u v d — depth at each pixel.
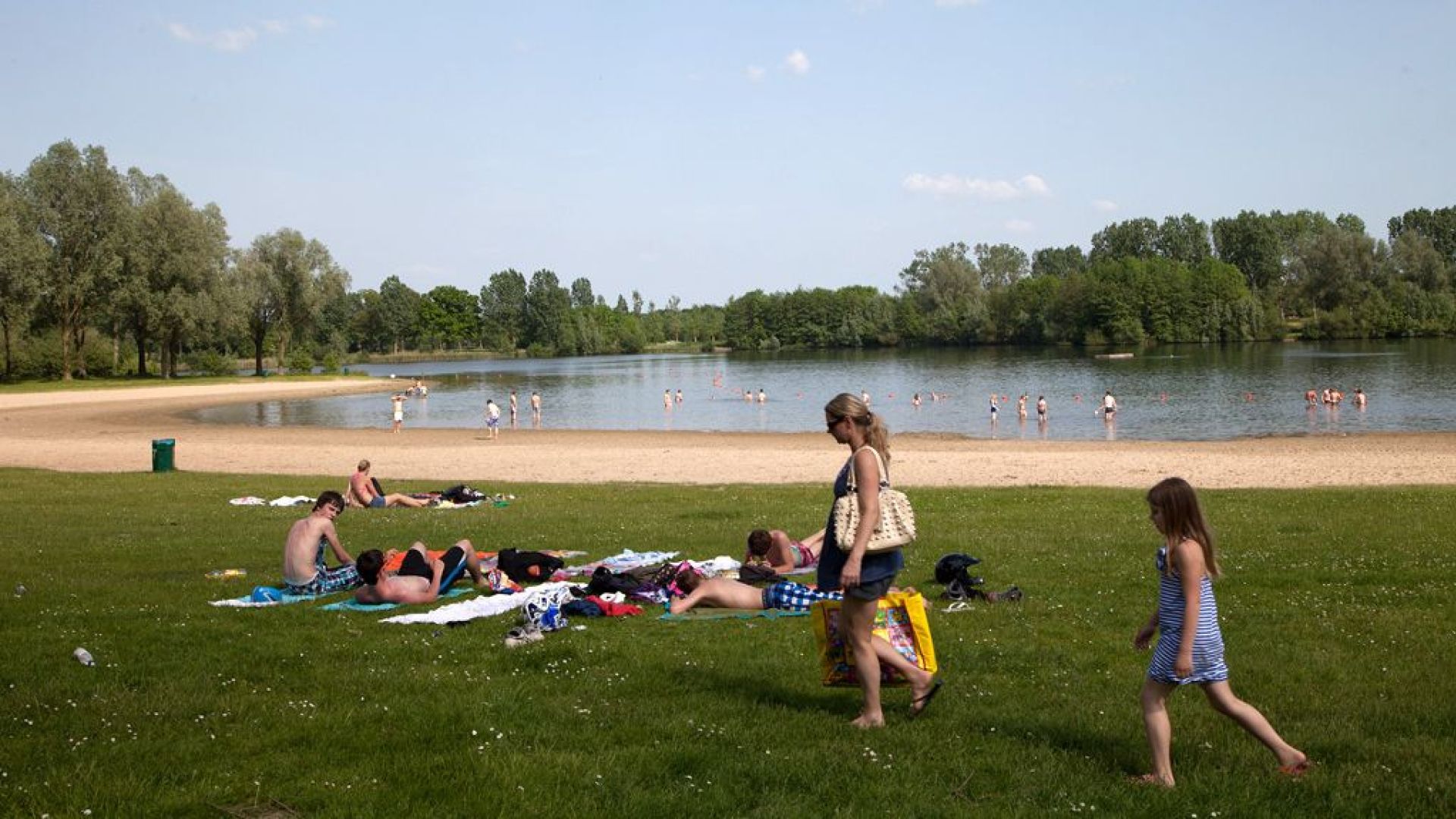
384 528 17.19
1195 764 5.84
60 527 17.31
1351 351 105.38
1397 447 36.25
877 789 5.48
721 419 60.69
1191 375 81.50
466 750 6.10
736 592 10.36
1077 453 35.84
